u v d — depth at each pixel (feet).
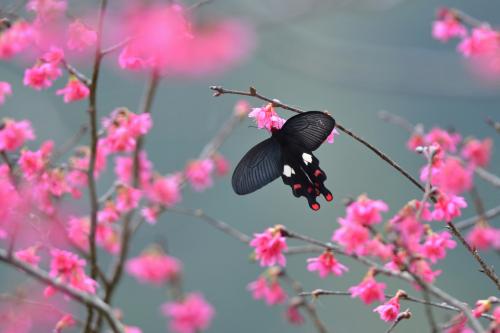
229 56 36.19
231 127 42.55
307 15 54.24
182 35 28.94
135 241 84.69
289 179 23.02
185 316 29.60
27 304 27.48
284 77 123.85
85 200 48.88
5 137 28.14
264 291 28.66
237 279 106.73
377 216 23.02
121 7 33.32
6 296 26.78
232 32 36.40
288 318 27.04
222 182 111.55
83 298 21.53
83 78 27.81
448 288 98.68
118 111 30.55
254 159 23.29
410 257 22.26
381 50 58.23
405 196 120.47
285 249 24.68
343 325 97.96
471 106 117.29
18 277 31.07
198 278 106.73
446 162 26.48
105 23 34.22
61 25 28.99
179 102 94.63
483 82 55.11
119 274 32.53
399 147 123.54
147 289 102.58
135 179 36.55
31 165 28.50
